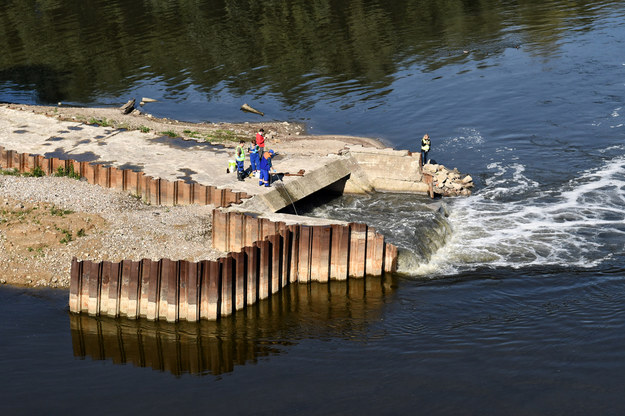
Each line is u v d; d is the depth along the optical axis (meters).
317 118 67.12
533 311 36.91
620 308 36.69
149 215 44.50
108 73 82.00
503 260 42.03
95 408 30.55
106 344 35.16
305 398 30.97
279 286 39.50
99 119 64.19
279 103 71.25
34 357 33.97
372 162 52.44
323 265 40.12
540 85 72.00
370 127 64.56
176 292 36.22
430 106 68.62
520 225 46.12
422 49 85.00
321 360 33.66
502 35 88.25
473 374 32.28
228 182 46.94
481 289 39.12
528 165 55.53
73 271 36.59
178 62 84.69
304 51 86.56
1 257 40.66
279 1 109.25
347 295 39.38
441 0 105.31
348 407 30.33
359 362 33.41
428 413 29.91
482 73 76.38
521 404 30.31
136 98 73.94
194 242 41.94
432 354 33.81
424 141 55.22
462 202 50.09
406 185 51.47
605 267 40.59
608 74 73.38
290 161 51.19
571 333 34.94
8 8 111.81
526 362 32.97
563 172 53.91
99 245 41.09
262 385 31.95
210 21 100.75
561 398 30.59
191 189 45.72
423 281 40.31
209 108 70.38
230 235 41.38
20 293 38.62
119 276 36.47
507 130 62.38
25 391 31.58
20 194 46.41
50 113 65.62
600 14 93.38
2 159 51.88
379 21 97.12
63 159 50.69
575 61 77.62
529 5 100.19
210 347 34.97
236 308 37.62
